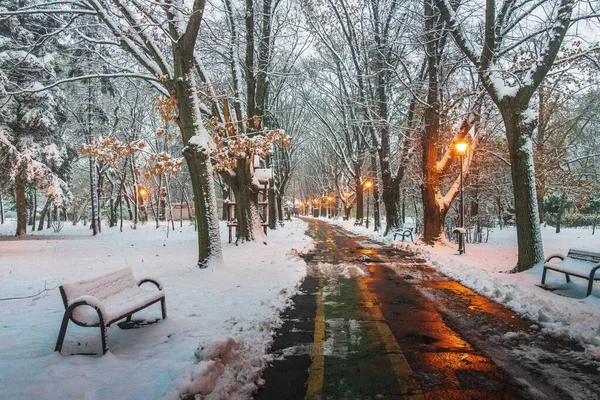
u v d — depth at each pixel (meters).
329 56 29.05
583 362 4.75
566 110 25.98
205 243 10.82
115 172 36.47
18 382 3.88
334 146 42.34
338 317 6.73
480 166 22.66
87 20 15.74
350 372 4.44
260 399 3.81
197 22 9.77
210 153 11.13
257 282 9.39
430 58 18.02
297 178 83.19
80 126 29.62
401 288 9.25
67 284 4.62
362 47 23.06
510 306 7.36
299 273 11.01
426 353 5.03
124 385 3.82
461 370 4.50
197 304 7.16
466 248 18.39
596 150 29.20
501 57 13.57
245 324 5.90
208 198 10.84
